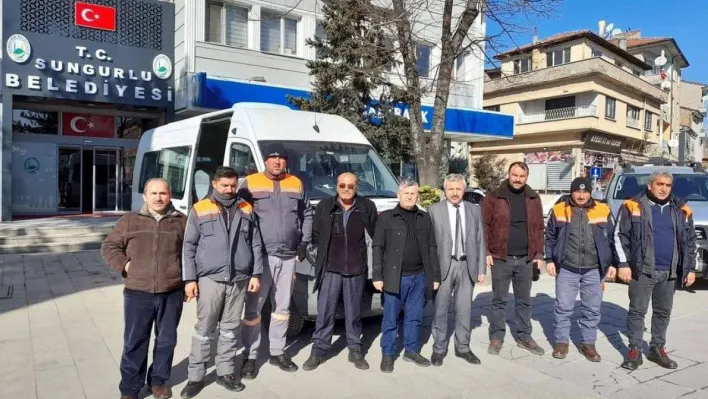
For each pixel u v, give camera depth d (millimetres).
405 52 10891
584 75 28016
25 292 7504
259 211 4590
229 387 4219
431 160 10711
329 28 13266
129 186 17844
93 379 4398
